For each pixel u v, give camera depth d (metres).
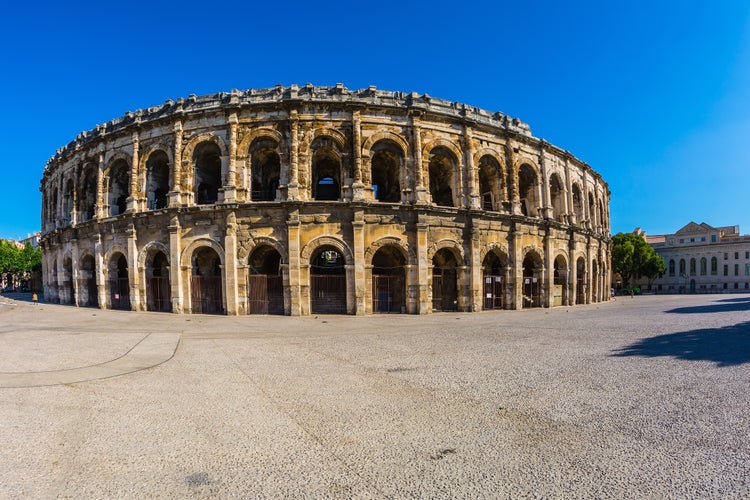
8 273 111.44
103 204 40.22
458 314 34.25
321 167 41.78
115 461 6.88
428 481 6.14
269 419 8.88
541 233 42.69
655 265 91.44
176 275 34.50
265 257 37.50
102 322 28.00
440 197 43.09
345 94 35.22
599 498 5.60
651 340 18.52
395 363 14.50
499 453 7.08
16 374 12.93
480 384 11.52
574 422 8.48
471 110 39.28
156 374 13.02
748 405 9.31
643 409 9.19
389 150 36.16
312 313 34.38
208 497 5.74
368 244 33.78
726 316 29.12
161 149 36.84
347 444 7.54
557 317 31.05
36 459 6.95
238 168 34.59
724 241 107.56
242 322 28.34
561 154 46.84
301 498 5.70
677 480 6.05
